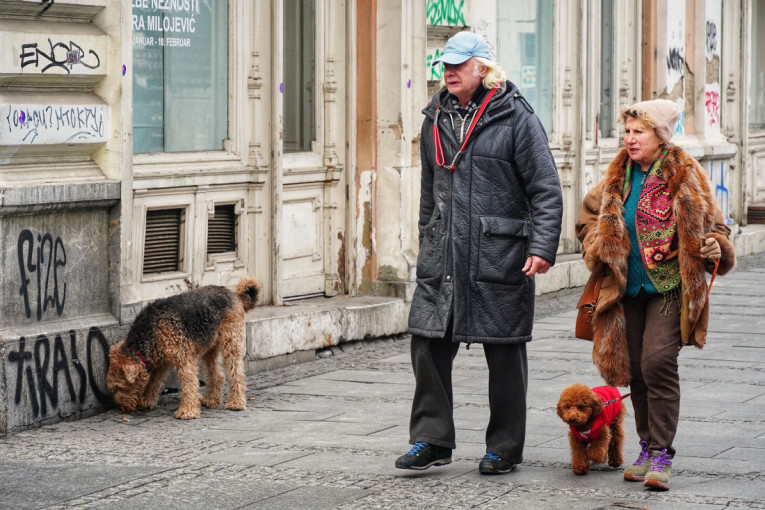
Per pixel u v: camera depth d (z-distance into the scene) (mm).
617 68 21219
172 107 13008
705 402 11125
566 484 8328
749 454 9141
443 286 8531
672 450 8266
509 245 8531
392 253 15406
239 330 11141
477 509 7703
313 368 13227
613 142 21156
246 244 13812
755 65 27062
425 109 8836
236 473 8719
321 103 14898
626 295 8398
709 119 23656
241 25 13578
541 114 19500
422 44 15461
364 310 14484
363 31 15250
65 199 10609
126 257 11281
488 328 8492
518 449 8680
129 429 10312
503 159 8531
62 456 9305
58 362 10555
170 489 8289
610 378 8414
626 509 7664
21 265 10367
